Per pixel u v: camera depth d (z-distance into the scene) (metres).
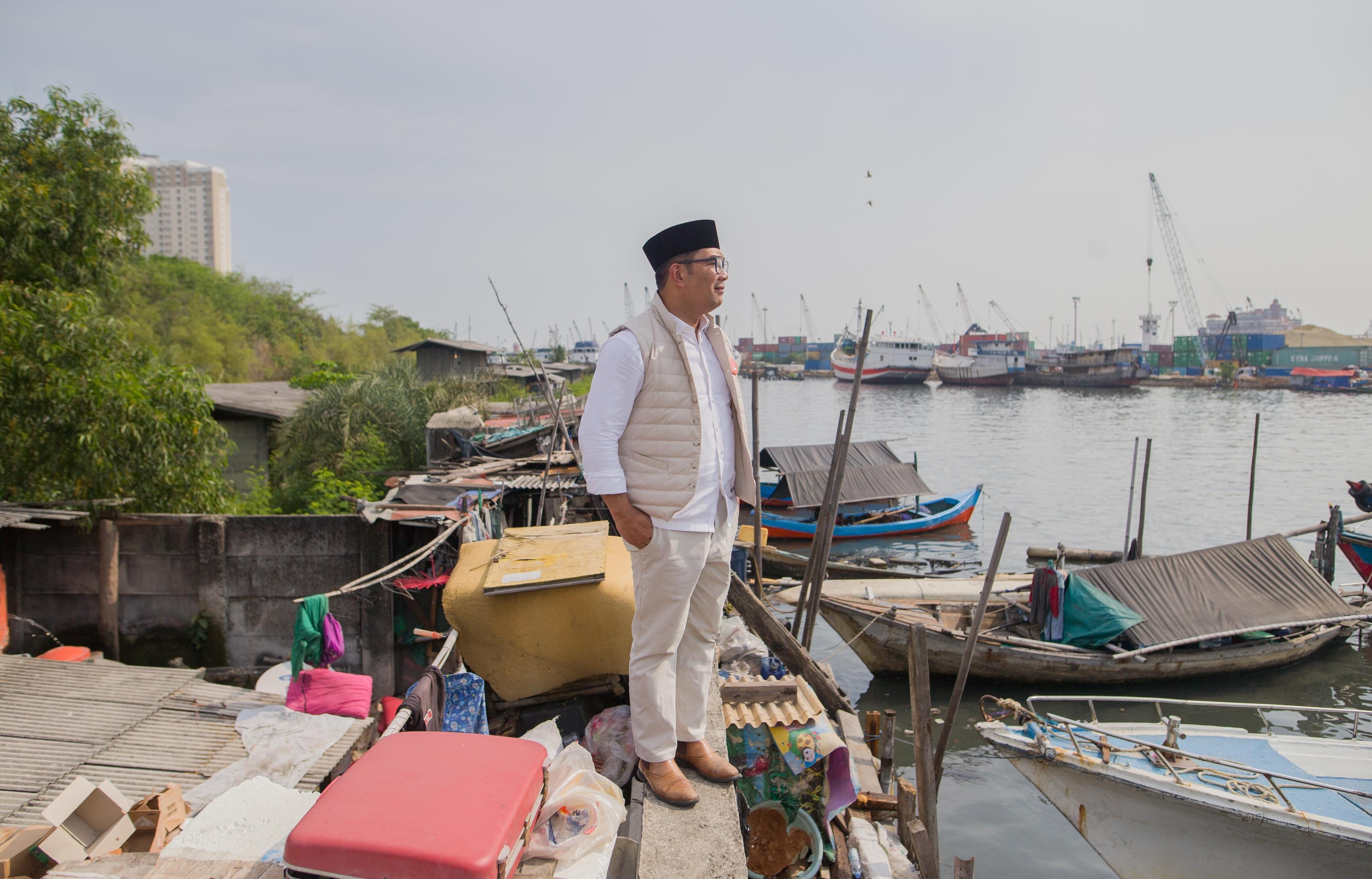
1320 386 88.56
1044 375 97.44
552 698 4.28
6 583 9.77
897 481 25.11
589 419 2.54
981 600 7.06
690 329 2.69
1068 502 29.61
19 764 5.66
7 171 10.49
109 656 10.09
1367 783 8.30
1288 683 13.94
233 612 10.23
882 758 5.94
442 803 2.00
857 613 13.95
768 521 22.81
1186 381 98.00
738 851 2.47
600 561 4.27
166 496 10.64
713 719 3.50
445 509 10.02
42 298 9.68
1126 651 13.37
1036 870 8.94
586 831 2.40
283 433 19.47
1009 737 8.80
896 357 102.06
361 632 10.15
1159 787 7.85
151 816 3.72
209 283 51.41
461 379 31.08
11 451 9.48
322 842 1.86
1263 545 14.94
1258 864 7.58
